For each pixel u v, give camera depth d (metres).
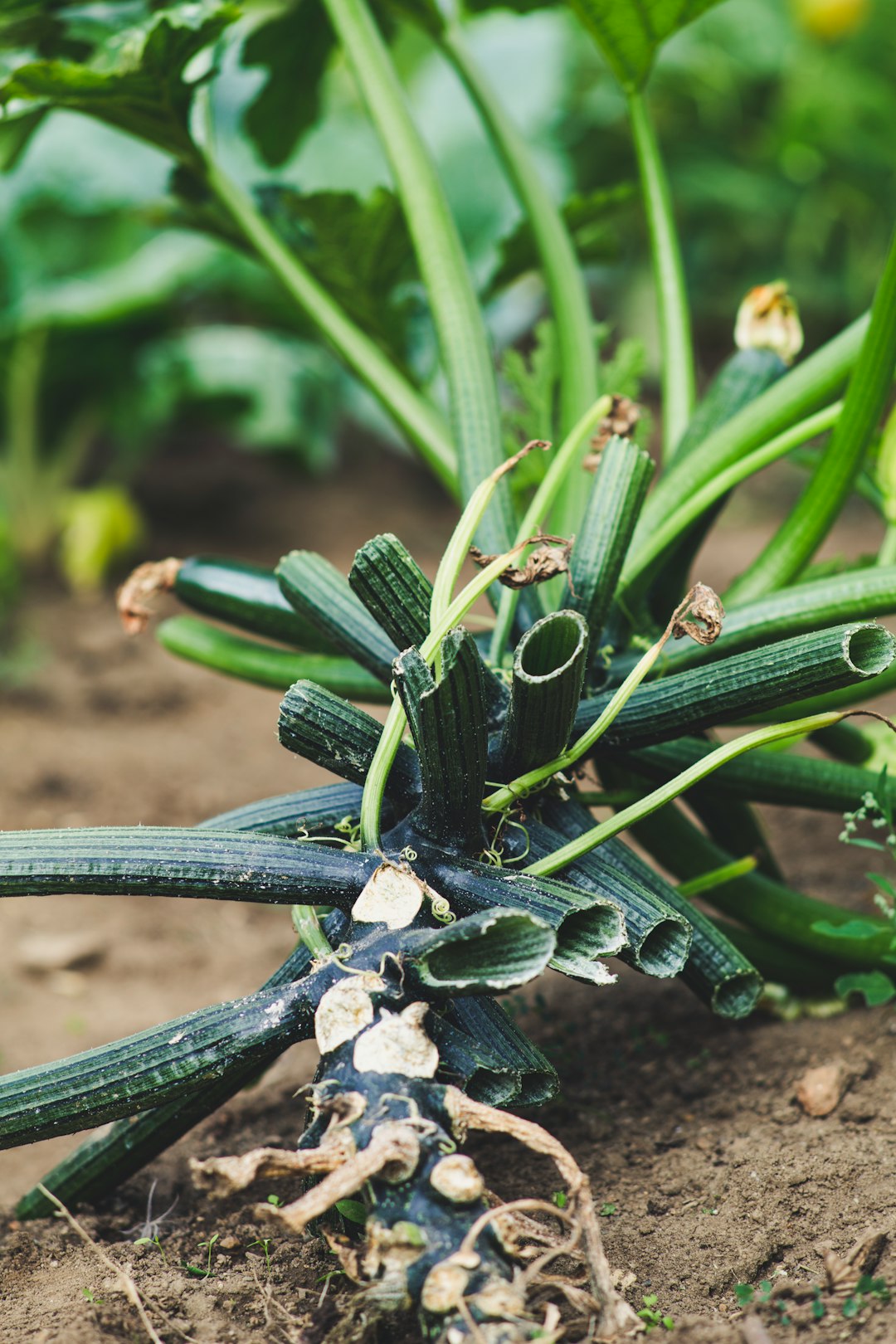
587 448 1.25
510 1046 1.04
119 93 1.26
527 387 1.34
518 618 1.13
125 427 3.06
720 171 3.87
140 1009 1.39
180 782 2.00
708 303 4.10
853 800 1.16
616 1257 1.07
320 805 1.08
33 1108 1.01
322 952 1.03
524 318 3.20
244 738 2.20
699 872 1.20
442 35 1.38
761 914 1.21
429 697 1.00
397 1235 0.97
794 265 3.98
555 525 1.25
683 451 1.22
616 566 1.09
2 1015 1.39
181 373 2.98
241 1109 1.24
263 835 1.03
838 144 3.78
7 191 2.79
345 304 1.41
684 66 3.74
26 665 2.40
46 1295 1.07
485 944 0.99
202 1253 1.10
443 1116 0.99
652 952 1.05
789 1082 1.19
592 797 1.15
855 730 1.25
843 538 2.93
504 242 1.41
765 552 1.21
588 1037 1.27
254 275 2.90
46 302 2.80
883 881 1.13
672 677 1.06
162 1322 1.05
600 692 1.12
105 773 2.01
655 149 1.32
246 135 1.61
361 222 1.34
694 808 1.24
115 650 2.54
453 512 3.51
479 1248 0.98
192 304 3.47
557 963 1.01
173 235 2.95
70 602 2.84
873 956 1.21
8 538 2.61
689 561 1.20
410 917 1.01
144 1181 1.17
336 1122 0.99
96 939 1.54
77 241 3.02
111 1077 1.01
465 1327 0.97
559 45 3.05
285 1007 1.02
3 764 2.02
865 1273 1.05
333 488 3.64
